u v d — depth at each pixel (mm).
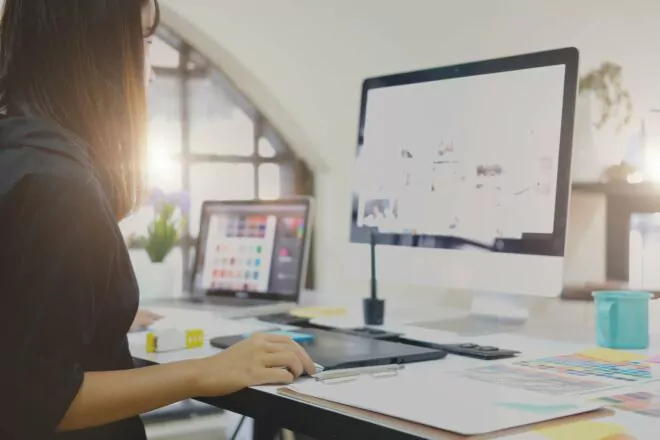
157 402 861
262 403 860
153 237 2033
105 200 857
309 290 2396
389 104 1541
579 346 1216
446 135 1432
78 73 905
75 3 901
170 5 2363
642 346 1190
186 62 2645
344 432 752
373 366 1008
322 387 875
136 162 984
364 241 1557
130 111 950
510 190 1324
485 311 1602
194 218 2654
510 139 1333
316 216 2635
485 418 714
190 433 2158
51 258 775
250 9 2486
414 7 2373
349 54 2482
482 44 2266
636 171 2229
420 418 716
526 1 2215
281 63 2537
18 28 909
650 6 2336
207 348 1184
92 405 819
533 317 1612
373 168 1555
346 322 1500
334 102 2506
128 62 938
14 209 774
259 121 2725
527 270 1293
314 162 2641
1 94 925
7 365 753
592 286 2037
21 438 762
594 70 2262
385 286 2268
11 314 761
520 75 1330
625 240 2193
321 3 2506
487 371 987
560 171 1263
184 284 2564
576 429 689
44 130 845
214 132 2691
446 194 1421
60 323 776
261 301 1890
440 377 941
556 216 1261
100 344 895
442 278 1416
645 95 2316
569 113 1259
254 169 2734
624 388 878
